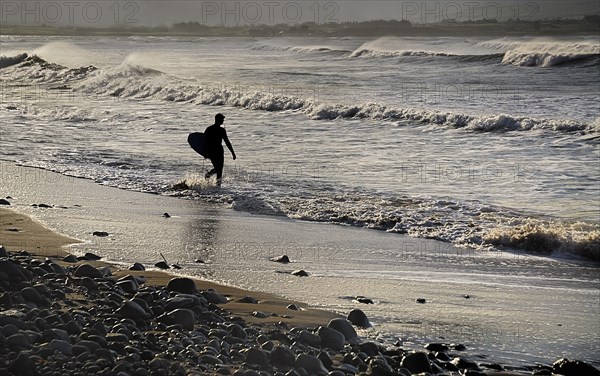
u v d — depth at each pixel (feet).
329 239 45.03
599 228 47.80
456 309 31.55
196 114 113.70
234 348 21.83
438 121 96.53
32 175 64.85
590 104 114.01
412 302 32.24
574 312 31.76
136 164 71.20
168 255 38.60
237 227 47.19
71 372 17.79
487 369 24.31
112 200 55.01
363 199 57.06
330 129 95.76
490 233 45.93
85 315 22.94
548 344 27.35
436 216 51.93
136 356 19.33
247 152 78.74
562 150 77.82
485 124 91.86
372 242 44.70
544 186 61.87
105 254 37.83
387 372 21.48
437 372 23.53
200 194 58.49
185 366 19.40
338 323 26.20
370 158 74.74
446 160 73.46
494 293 34.50
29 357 18.08
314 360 21.04
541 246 43.78
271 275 35.58
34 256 34.30
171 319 23.71
